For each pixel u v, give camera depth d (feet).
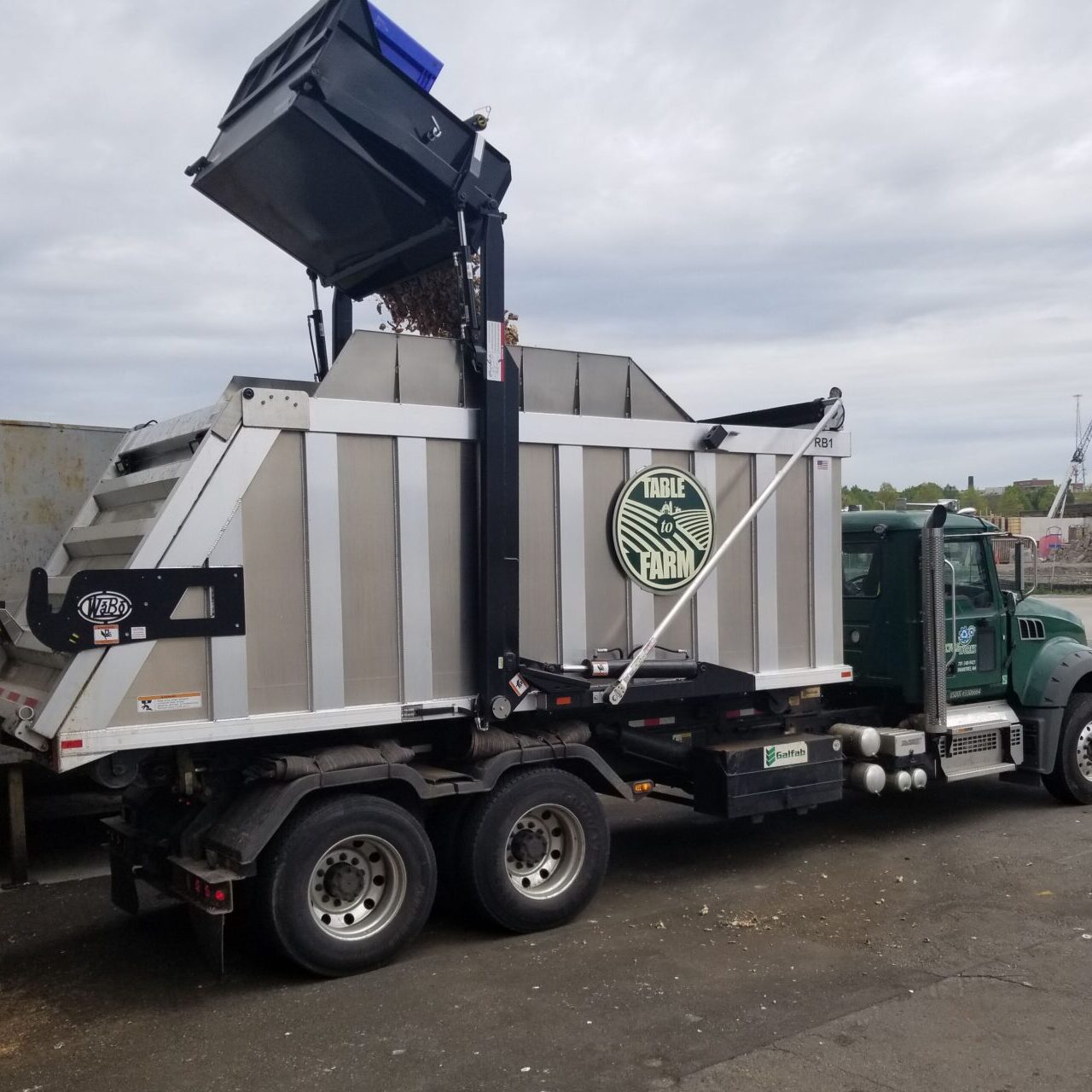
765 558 23.40
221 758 17.61
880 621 27.45
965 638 27.25
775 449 23.43
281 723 17.17
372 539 18.21
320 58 17.88
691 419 22.27
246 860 16.30
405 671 18.47
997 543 28.76
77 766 15.52
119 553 18.12
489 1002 16.24
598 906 21.16
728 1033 14.94
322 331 23.90
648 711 22.66
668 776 23.75
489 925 19.30
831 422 24.54
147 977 17.81
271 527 17.20
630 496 21.15
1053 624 29.68
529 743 19.63
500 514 19.12
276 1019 15.83
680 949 18.54
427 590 18.74
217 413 16.97
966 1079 13.48
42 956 19.04
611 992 16.55
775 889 22.13
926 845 25.48
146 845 18.71
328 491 17.70
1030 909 20.42
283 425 17.22
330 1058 14.46
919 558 26.89
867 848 25.30
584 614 20.61
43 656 17.52
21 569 26.71
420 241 21.09
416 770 18.81
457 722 19.65
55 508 27.22
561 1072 13.85
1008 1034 14.78
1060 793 29.17
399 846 17.87
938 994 16.25
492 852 18.95
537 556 20.10
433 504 18.88
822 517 24.47
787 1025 15.20
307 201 20.76
